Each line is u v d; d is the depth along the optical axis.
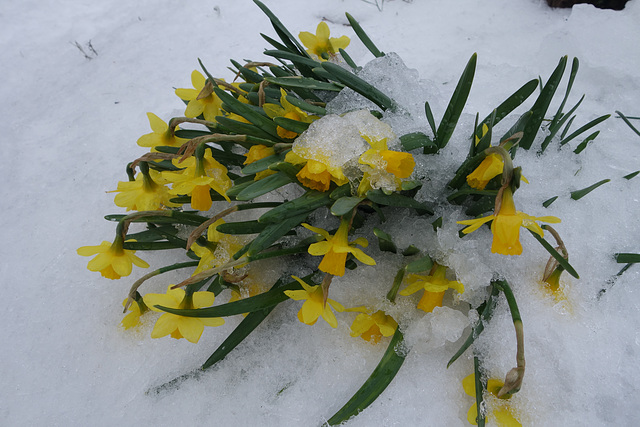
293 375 0.41
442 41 0.71
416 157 0.43
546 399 0.37
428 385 0.39
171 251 0.51
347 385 0.40
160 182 0.46
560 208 0.44
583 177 0.47
